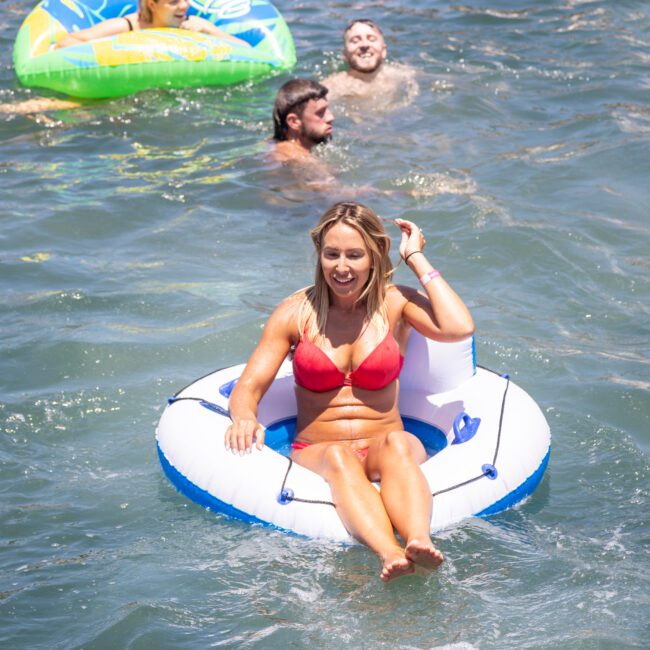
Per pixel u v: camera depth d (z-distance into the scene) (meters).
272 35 12.38
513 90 11.67
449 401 5.69
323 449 4.97
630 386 6.16
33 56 11.66
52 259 7.89
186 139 10.30
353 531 4.59
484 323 6.93
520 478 5.05
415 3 15.37
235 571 4.52
